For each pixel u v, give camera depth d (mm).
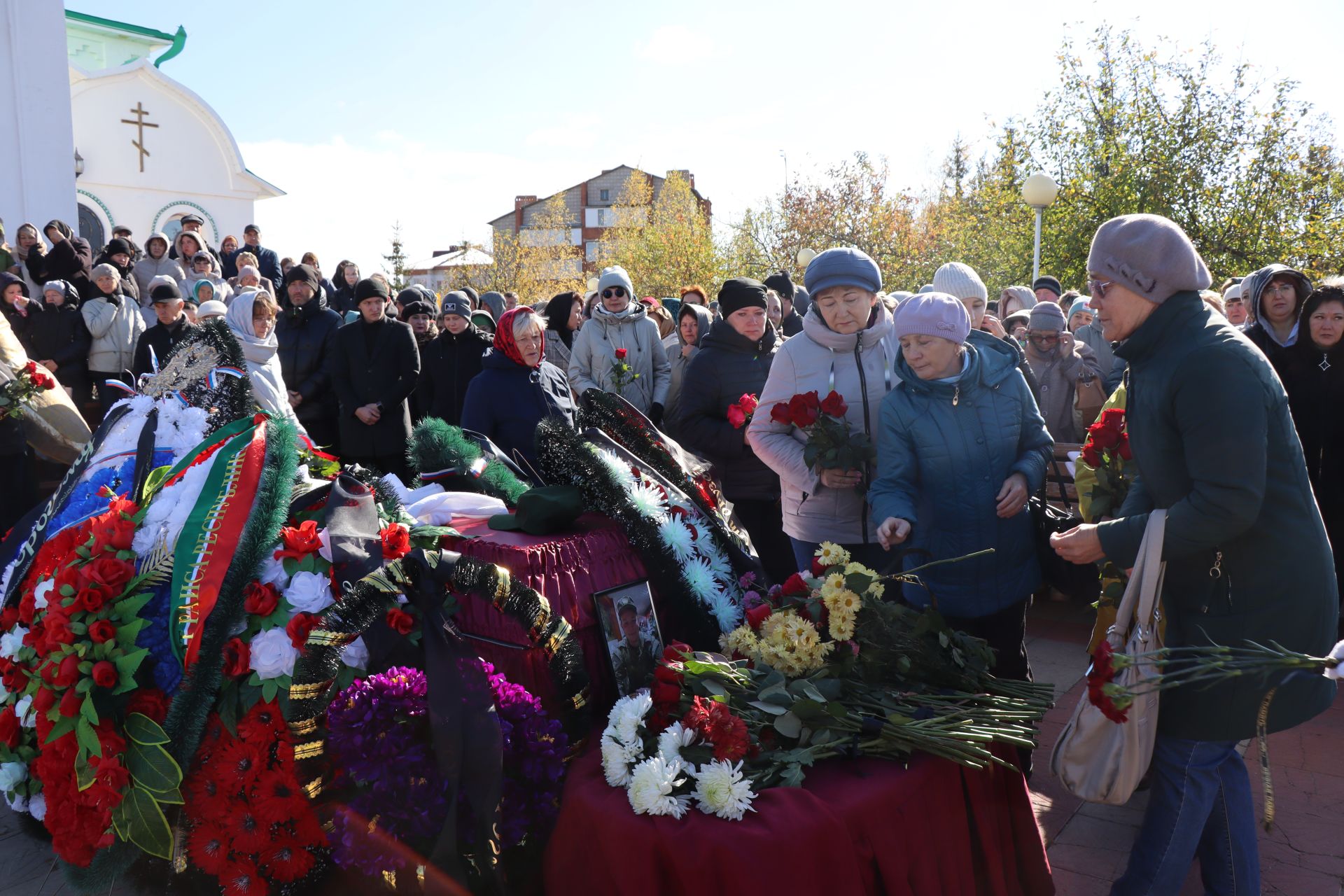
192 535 2422
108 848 2412
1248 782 2414
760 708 2176
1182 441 2234
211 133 23609
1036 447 3109
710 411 4570
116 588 2422
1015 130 20078
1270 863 2922
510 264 48719
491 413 4203
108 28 25922
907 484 2961
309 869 2262
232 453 2553
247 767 2240
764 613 2477
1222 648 1971
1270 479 2188
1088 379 5891
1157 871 2400
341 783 2230
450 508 2850
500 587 2221
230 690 2312
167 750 2285
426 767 2113
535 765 2154
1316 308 4613
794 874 1834
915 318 2920
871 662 2395
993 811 2357
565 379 4469
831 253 3357
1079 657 4699
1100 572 2764
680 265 40250
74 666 2324
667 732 2059
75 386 8352
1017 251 20016
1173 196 18484
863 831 1953
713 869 1840
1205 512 2131
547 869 2127
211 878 2361
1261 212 18062
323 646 2188
